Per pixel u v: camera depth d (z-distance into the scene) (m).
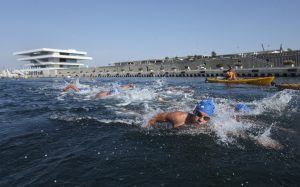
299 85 17.61
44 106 12.48
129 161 5.16
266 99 13.13
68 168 4.93
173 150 5.69
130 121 8.47
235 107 9.33
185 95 15.57
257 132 6.84
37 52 106.25
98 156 5.46
